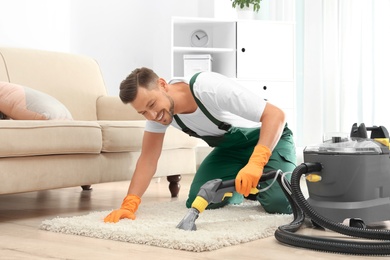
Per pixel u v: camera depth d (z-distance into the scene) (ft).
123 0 15.88
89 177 8.87
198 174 8.80
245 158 8.73
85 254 5.76
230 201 9.10
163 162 10.36
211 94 7.16
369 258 5.57
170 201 10.12
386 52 15.16
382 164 6.99
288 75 15.81
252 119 7.26
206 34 16.34
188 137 10.89
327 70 16.30
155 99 6.86
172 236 6.20
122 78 15.93
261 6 16.93
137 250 5.94
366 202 6.91
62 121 8.39
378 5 15.25
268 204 8.12
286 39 15.79
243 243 6.30
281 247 6.08
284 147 8.48
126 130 9.39
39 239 6.53
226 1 16.21
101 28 15.51
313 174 6.98
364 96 15.49
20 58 10.98
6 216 8.34
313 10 16.55
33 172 7.98
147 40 16.30
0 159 7.59
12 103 9.15
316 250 5.90
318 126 16.53
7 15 12.91
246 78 15.53
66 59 11.79
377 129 7.36
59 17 14.11
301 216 7.04
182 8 16.65
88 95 11.82
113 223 7.06
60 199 10.46
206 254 5.76
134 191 7.73
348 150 6.87
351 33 15.70
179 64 16.31
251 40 15.58
